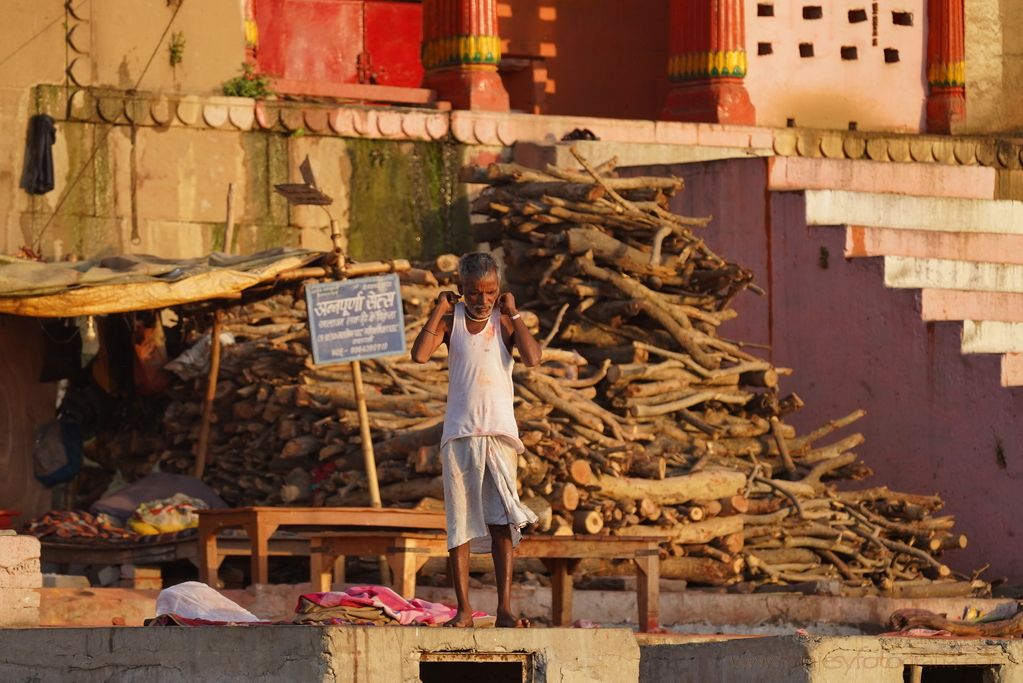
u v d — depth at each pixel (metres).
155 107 46.72
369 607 22.58
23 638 22.12
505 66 60.06
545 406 34.53
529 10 60.53
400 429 34.94
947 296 45.69
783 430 39.69
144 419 41.72
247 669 19.41
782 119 57.22
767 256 47.91
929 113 59.00
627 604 33.09
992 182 52.94
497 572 21.30
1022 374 44.00
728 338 48.28
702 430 38.28
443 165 49.25
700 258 41.19
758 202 48.09
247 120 47.38
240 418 38.47
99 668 21.16
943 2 58.78
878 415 45.84
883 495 40.06
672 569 35.12
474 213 42.16
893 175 50.66
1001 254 49.84
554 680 19.91
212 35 47.91
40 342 41.28
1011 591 41.91
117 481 41.59
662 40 61.81
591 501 33.84
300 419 36.56
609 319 39.34
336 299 33.59
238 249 47.22
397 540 28.33
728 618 33.94
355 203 48.34
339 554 28.88
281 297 41.62
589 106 61.19
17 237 45.53
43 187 45.53
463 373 21.56
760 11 57.19
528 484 33.16
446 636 19.38
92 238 46.12
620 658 20.42
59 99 46.09
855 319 46.38
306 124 47.84
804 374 47.16
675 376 38.53
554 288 39.91
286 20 58.72
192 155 47.03
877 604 35.47
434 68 51.38
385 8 59.91
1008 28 60.69
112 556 33.75
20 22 45.94
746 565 36.31
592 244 39.59
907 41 58.72
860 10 58.22
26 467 40.72
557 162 49.44
